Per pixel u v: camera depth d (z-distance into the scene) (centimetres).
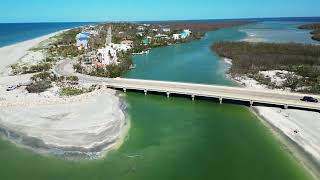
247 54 13938
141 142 6025
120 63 12244
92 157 5447
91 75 10612
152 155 5553
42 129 6244
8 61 13625
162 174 4984
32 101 7612
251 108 7756
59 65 12250
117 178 4884
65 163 5275
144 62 13975
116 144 5897
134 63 13675
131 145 5900
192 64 13250
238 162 5278
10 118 6806
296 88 9031
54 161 5331
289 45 15775
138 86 9144
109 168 5141
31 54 15050
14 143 5906
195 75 11194
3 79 10119
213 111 7675
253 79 10200
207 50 17188
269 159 5319
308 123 6588
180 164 5266
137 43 19025
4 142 5953
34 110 7144
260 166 5125
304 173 4856
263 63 11956
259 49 15125
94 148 5691
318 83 9325
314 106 7262
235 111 7625
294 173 4881
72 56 14162
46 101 7625
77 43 17162
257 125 6719
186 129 6650
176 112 7669
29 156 5481
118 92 9219
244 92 8375
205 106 8044
